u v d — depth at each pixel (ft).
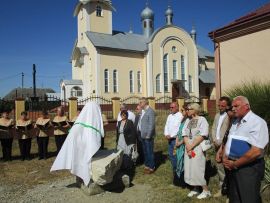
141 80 120.26
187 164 21.76
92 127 24.39
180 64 130.93
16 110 50.44
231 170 15.03
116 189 24.56
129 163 29.12
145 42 125.80
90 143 23.82
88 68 113.19
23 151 36.55
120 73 113.70
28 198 23.39
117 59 113.29
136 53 118.83
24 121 36.78
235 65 44.73
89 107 25.13
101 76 108.88
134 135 29.40
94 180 23.20
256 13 42.39
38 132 36.88
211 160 28.35
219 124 21.13
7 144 36.29
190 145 21.62
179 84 129.39
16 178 29.12
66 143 24.29
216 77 47.50
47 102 59.31
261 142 14.02
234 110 14.79
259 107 27.71
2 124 36.11
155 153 37.04
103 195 23.38
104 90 109.19
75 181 27.35
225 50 46.26
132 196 23.00
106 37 117.70
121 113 29.84
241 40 43.73
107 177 23.07
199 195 21.62
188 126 22.12
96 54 108.58
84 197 23.06
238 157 14.62
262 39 40.78
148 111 28.68
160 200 21.91
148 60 119.65
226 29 44.91
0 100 51.06
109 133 55.06
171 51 128.06
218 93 47.16
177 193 23.11
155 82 121.49
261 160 14.56
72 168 23.59
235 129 15.07
